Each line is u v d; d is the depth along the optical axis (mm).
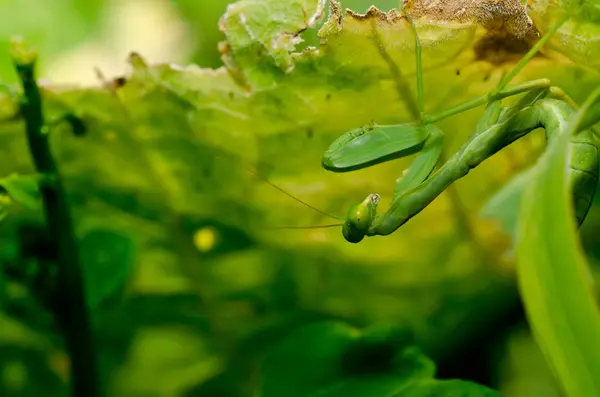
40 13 353
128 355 322
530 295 233
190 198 301
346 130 286
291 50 275
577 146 267
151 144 291
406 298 319
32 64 281
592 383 231
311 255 310
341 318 324
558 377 233
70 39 356
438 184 280
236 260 312
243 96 281
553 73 276
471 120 286
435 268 311
